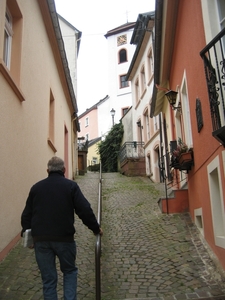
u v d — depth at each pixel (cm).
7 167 562
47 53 985
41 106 868
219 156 475
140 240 655
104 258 563
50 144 988
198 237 639
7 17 650
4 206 543
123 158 2125
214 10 512
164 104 1245
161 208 864
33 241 353
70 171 1648
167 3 760
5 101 556
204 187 597
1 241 523
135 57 2100
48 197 358
